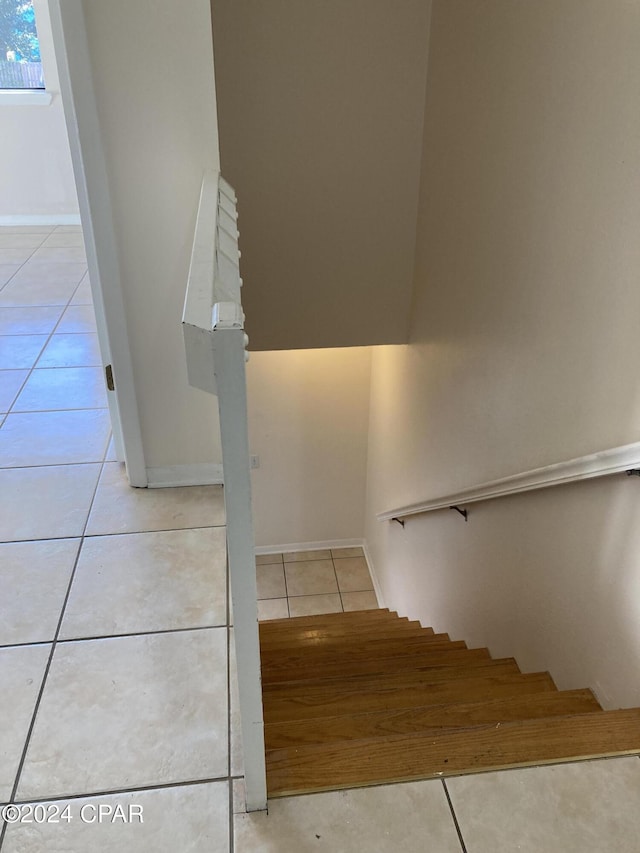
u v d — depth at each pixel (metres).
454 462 3.00
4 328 3.09
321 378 4.73
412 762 1.36
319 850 1.18
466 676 2.25
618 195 1.60
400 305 3.79
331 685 2.12
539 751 1.40
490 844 1.22
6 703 1.38
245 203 3.44
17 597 1.62
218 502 1.98
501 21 2.25
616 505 1.68
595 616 1.83
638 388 1.56
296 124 3.27
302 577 5.05
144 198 1.68
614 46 1.58
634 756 1.40
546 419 2.05
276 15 3.02
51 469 2.10
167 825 1.19
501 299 2.38
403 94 3.25
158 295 1.79
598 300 1.72
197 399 1.93
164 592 1.65
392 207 3.51
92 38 1.52
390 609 4.49
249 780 1.19
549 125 1.94
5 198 5.03
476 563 2.79
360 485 5.20
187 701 1.39
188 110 1.61
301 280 3.68
